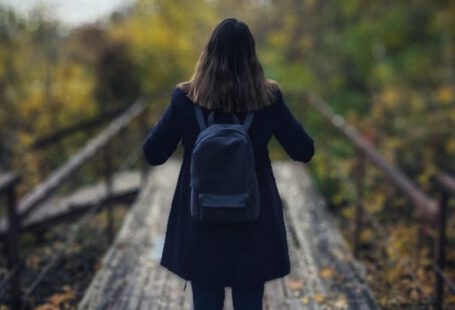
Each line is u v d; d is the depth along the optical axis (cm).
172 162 882
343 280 421
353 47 1600
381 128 1095
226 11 1723
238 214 224
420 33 1617
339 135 1077
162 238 512
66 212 640
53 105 1194
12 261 382
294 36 1706
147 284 413
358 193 523
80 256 556
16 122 1173
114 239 559
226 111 228
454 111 999
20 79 1234
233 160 220
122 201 717
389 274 492
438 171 845
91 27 1279
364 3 1670
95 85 1293
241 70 226
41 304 454
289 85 1448
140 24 1400
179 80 1377
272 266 240
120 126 611
